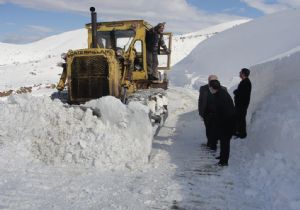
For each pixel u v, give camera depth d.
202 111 8.82
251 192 5.51
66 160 6.68
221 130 6.98
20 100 7.84
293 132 6.50
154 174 6.36
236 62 22.53
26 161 6.63
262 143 7.34
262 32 24.52
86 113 7.30
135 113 7.26
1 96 18.69
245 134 8.63
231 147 8.29
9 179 5.60
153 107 9.02
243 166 6.86
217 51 26.02
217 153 7.91
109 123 7.29
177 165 6.93
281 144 6.61
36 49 71.50
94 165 6.56
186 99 15.11
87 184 5.68
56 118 7.38
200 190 5.65
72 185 5.60
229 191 5.64
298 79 8.67
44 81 29.08
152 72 10.98
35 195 5.07
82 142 6.80
